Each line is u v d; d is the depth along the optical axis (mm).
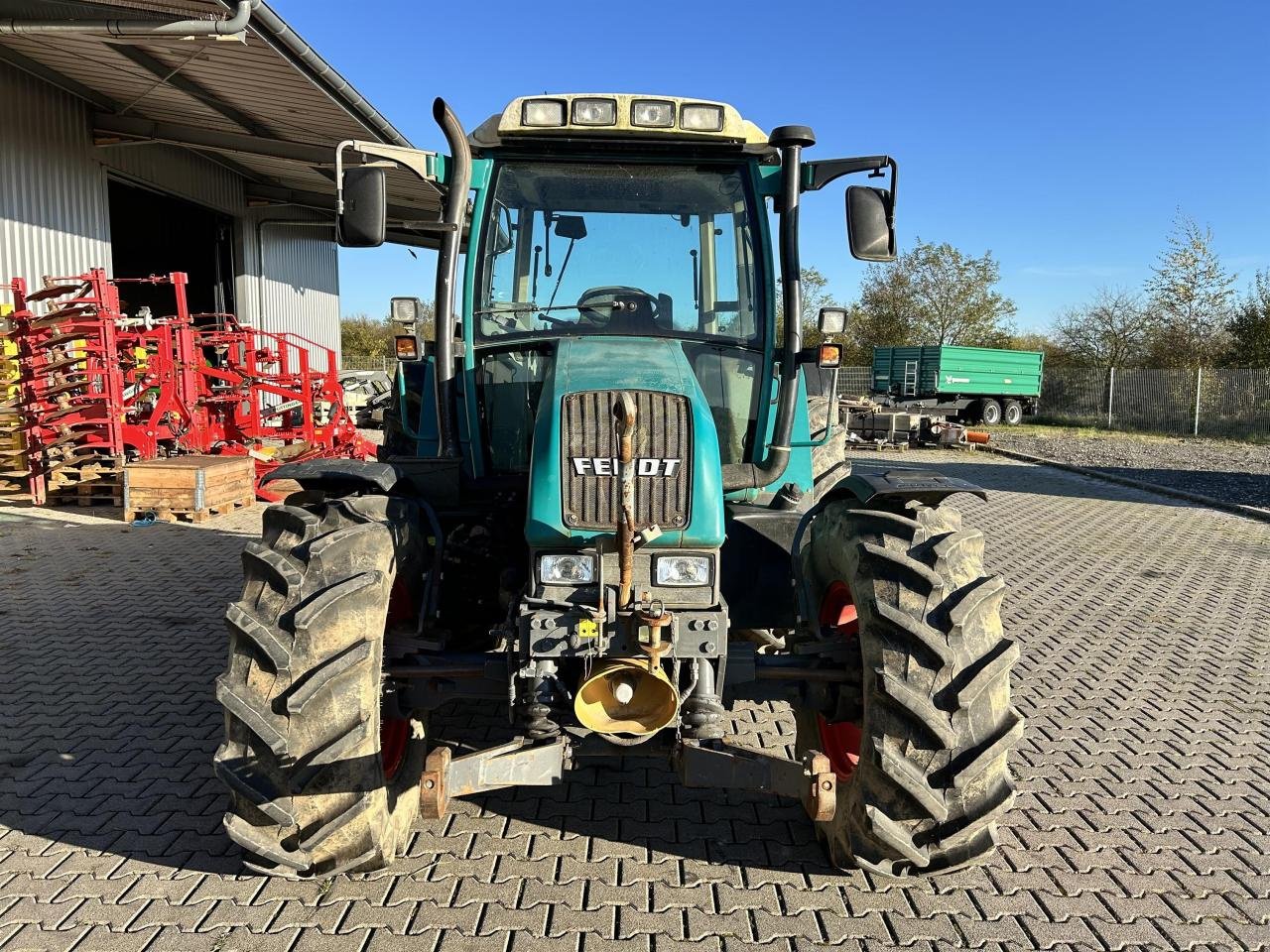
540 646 2883
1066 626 6238
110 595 6340
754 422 4031
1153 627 6227
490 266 3939
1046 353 38625
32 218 11930
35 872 2996
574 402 3010
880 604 2840
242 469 9898
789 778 2838
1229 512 11656
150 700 4457
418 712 3381
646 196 3977
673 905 2896
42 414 9672
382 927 2738
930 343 42094
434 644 3109
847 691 3082
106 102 13180
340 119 12781
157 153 14828
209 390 11375
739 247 4004
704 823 3445
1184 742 4309
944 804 2721
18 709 4324
